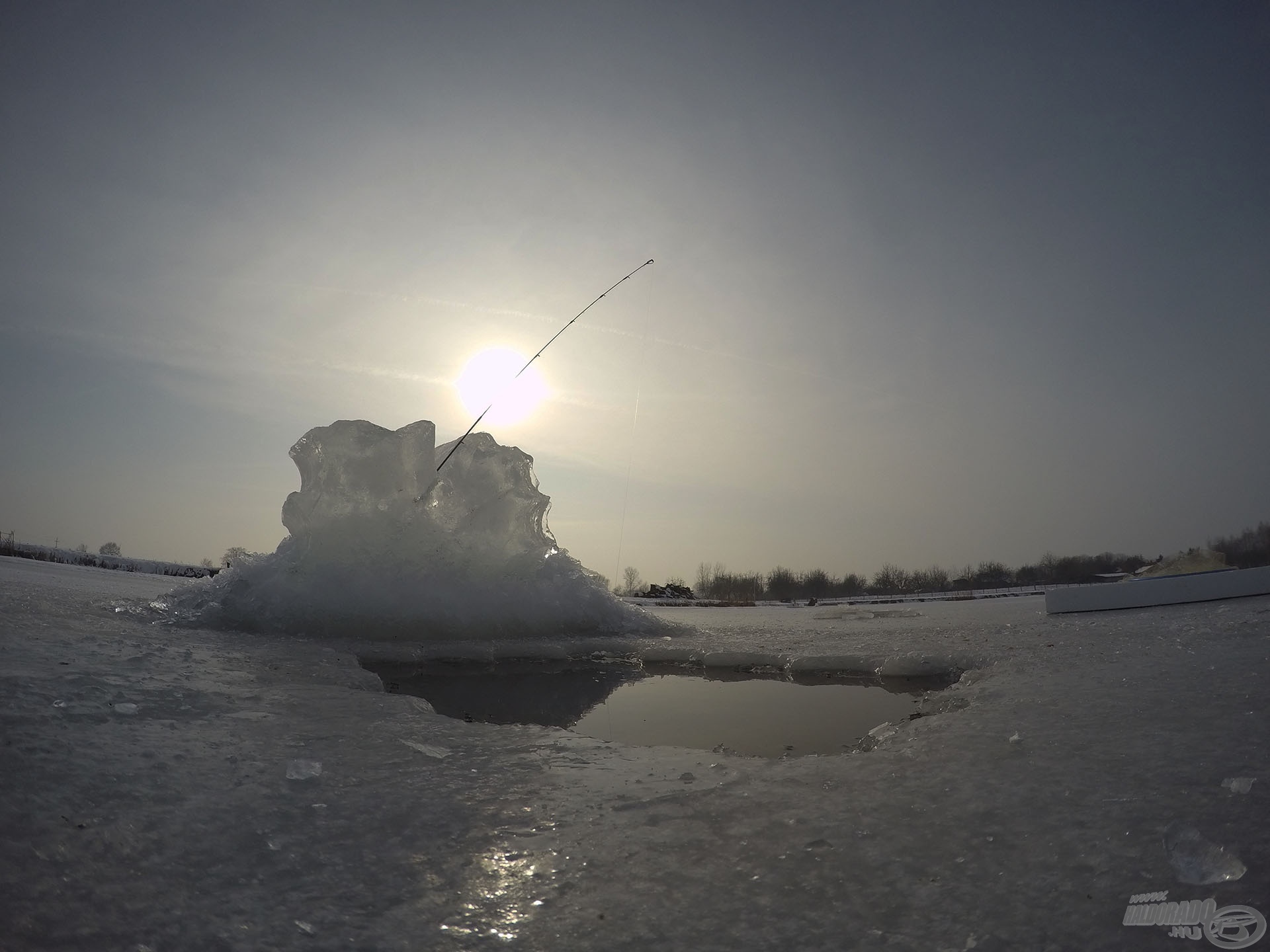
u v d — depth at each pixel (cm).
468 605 704
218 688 360
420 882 183
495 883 183
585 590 789
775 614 1277
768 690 500
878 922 163
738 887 180
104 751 247
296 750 276
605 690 497
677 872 188
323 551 704
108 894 168
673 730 380
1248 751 248
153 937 154
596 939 159
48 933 152
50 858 178
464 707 442
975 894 172
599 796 242
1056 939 152
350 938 158
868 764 267
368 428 755
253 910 167
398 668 569
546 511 845
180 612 656
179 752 257
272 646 545
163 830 199
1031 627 730
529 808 230
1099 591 918
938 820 213
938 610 1247
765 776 258
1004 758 262
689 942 157
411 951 154
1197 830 190
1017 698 353
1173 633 567
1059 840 194
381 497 740
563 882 183
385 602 679
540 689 500
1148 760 247
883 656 554
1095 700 334
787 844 202
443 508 769
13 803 200
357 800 232
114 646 424
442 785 249
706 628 843
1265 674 359
